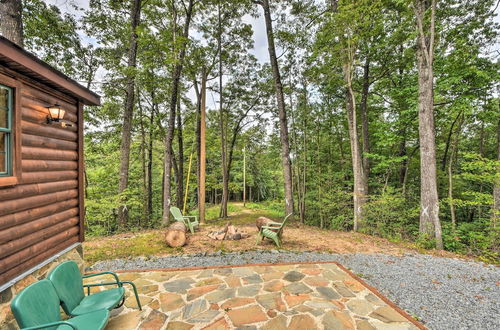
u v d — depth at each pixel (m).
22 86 2.10
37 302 1.59
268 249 4.63
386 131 8.52
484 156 10.47
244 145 15.09
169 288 2.89
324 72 7.64
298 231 6.62
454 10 6.43
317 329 2.09
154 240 5.27
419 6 5.37
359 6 5.87
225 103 11.38
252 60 10.27
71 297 2.00
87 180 9.75
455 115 8.50
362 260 4.05
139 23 7.80
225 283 3.03
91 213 7.73
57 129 2.61
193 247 4.77
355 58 6.86
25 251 2.10
